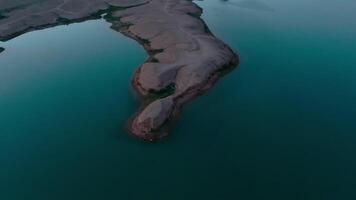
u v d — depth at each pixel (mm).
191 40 101438
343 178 58938
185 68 87188
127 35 111062
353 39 102375
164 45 101062
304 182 58375
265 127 70938
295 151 64750
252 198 55844
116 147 67625
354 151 64375
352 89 81250
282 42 102625
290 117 73375
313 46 99562
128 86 85562
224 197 56250
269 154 64188
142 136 69438
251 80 86000
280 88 82625
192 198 56469
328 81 84250
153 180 60094
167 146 67188
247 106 77125
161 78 83500
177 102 77938
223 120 73188
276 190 57094
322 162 62188
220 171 61062
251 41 104250
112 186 59406
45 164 64500
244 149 65562
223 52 95188
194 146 66750
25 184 60625
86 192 58625
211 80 85188
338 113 74188
